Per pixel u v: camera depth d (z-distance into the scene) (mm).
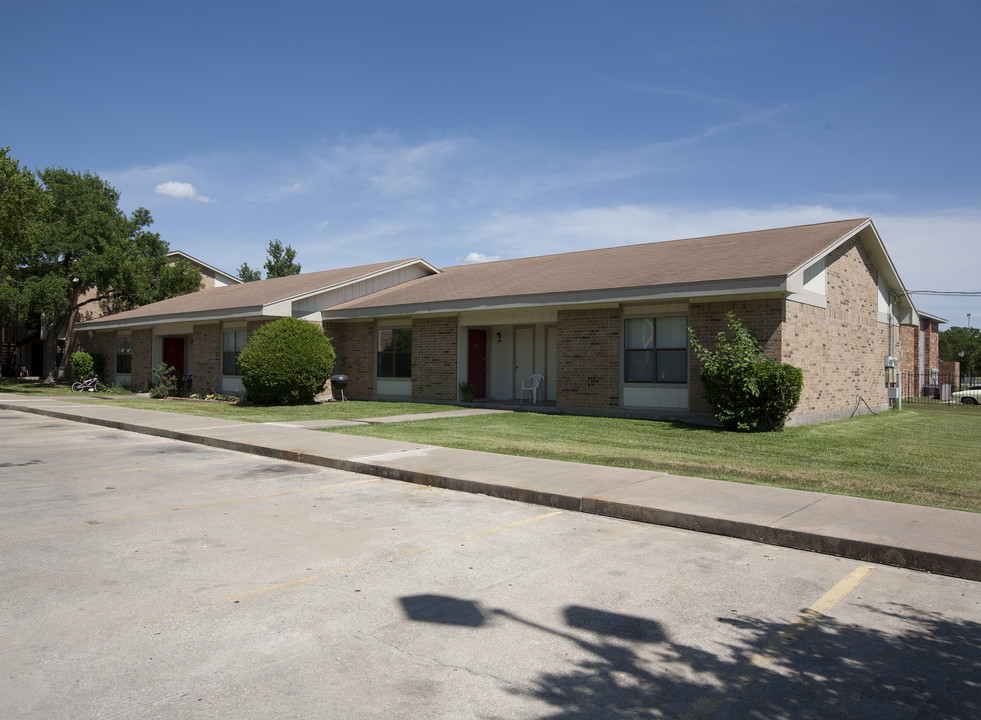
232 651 4012
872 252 20922
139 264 35688
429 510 7648
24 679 3645
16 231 25922
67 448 12352
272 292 24812
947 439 13992
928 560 5652
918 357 34312
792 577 5477
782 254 16141
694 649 4121
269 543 6262
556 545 6309
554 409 18328
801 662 3969
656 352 16812
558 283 18281
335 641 4164
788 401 14250
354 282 23891
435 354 21062
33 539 6344
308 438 12625
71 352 38188
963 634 4383
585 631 4363
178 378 26844
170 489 8703
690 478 8828
